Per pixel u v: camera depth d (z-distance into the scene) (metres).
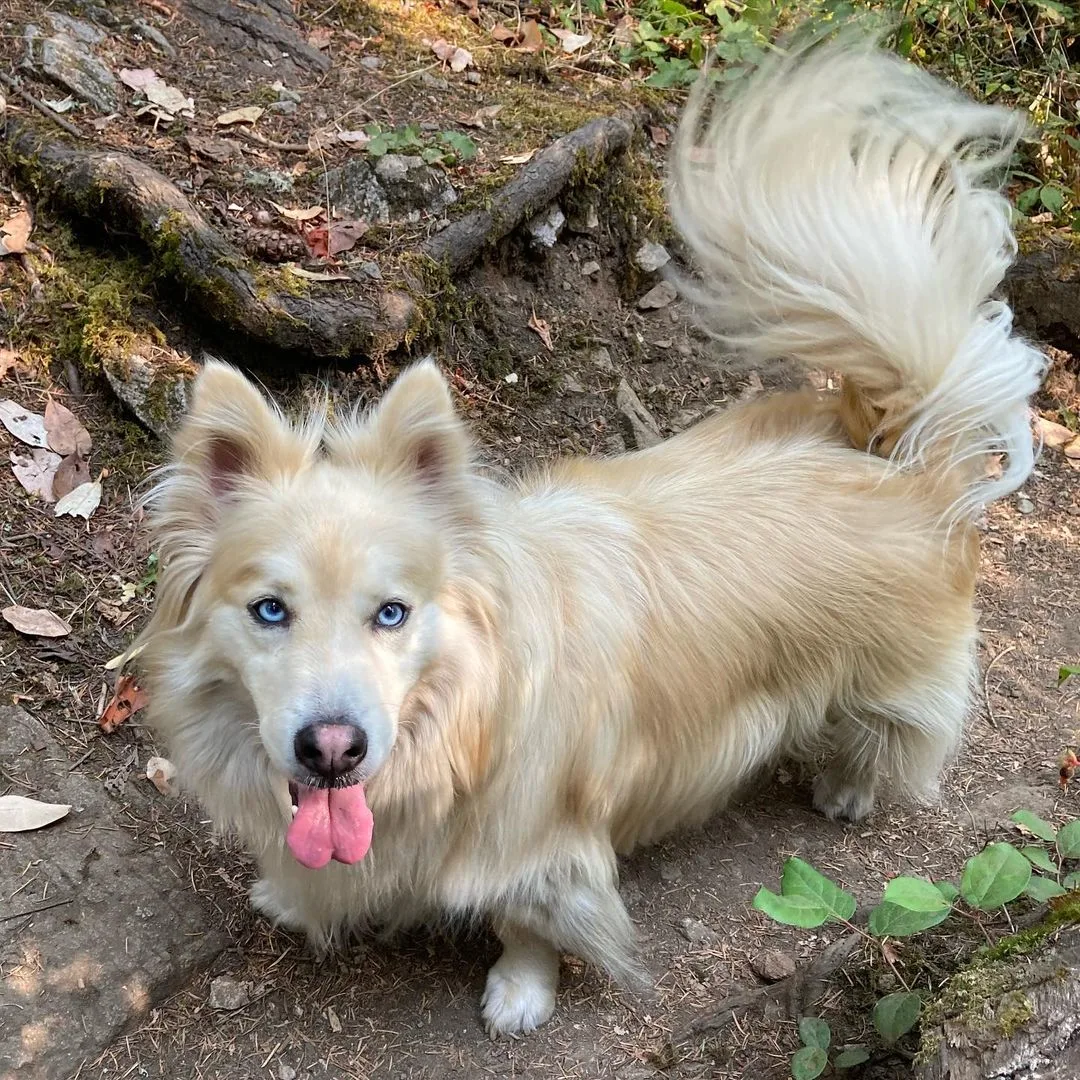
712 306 0.85
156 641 0.69
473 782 0.70
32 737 0.88
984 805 0.96
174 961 0.78
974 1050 0.63
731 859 0.91
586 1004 0.81
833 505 0.82
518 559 0.69
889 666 0.84
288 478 0.66
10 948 0.76
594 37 1.66
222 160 1.23
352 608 0.62
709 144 0.85
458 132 1.35
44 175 1.14
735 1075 0.75
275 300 1.10
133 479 1.06
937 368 0.79
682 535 0.79
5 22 1.29
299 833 0.65
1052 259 1.39
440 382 0.67
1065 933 0.67
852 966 0.79
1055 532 1.25
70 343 1.10
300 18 1.52
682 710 0.78
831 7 1.47
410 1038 0.78
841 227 0.78
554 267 1.34
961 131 0.83
